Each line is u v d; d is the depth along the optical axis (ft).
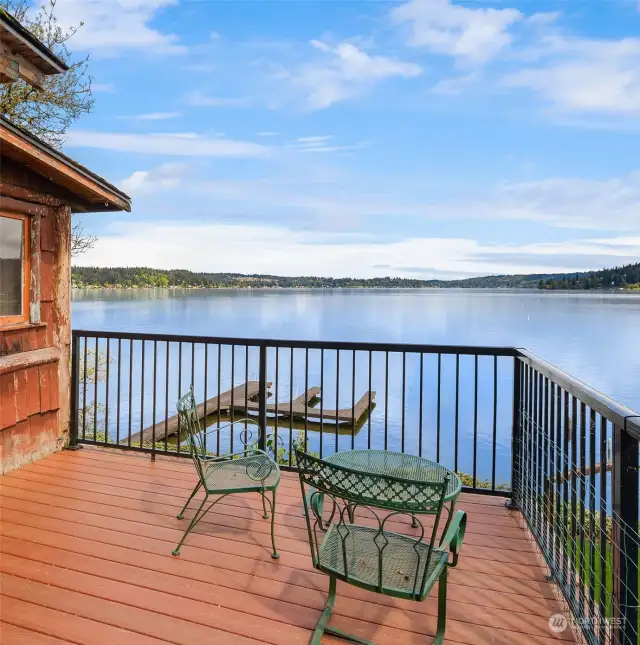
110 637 5.85
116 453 13.05
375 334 82.23
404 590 5.08
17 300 11.89
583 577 6.21
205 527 8.86
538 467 8.30
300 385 46.09
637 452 4.60
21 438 11.89
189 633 5.95
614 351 65.67
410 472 7.98
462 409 39.22
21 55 10.53
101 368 28.81
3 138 9.59
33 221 12.19
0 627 6.00
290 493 10.55
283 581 7.14
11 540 8.26
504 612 6.51
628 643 4.59
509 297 292.81
